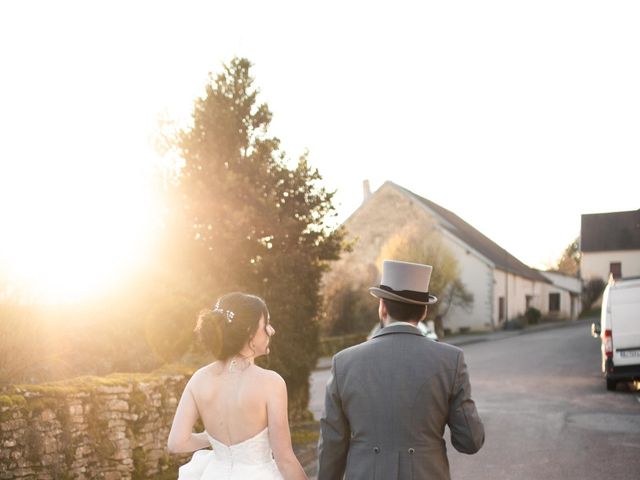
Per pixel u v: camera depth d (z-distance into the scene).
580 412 11.28
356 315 30.56
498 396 13.48
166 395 7.02
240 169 10.38
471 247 40.41
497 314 41.62
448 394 3.12
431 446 3.09
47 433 5.55
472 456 8.20
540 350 25.47
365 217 41.56
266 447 3.25
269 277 10.43
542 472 7.27
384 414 3.09
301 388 10.77
